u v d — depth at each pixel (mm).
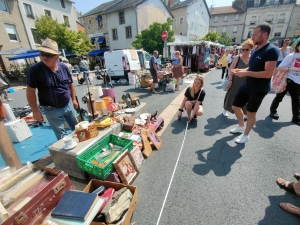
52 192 1319
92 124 2400
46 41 1892
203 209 1599
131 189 1604
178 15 23078
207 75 9969
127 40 18453
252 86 2291
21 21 14203
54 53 1843
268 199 1672
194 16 23859
